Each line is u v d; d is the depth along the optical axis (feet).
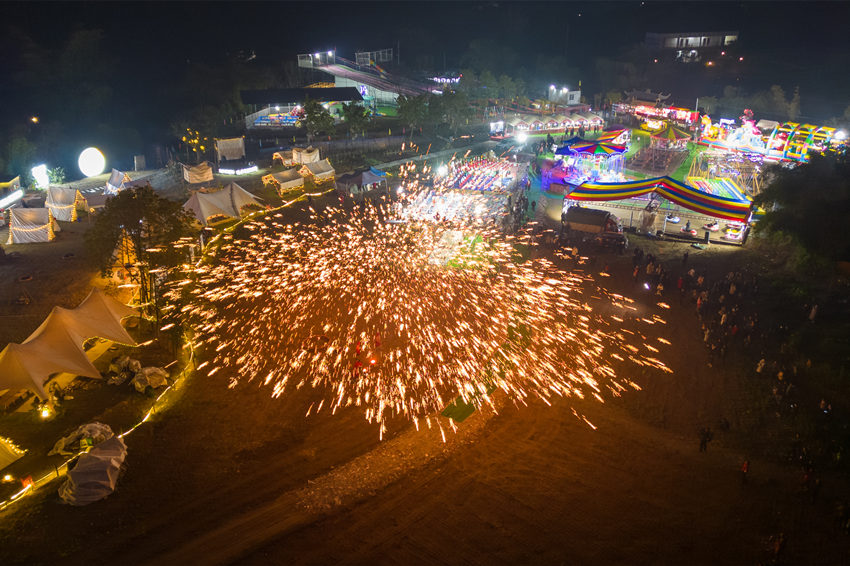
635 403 96.63
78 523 69.21
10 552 64.69
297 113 310.45
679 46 457.27
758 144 242.37
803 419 91.86
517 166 240.32
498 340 114.52
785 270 145.69
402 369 104.22
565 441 85.97
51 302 126.62
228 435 86.12
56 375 97.30
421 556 65.16
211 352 108.47
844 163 153.69
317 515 71.05
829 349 108.58
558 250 160.56
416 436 86.48
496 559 64.75
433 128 311.88
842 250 138.31
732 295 133.08
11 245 158.20
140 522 69.77
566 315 125.49
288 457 81.76
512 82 383.24
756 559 65.16
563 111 351.46
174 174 234.79
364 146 275.39
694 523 70.28
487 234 169.48
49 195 177.17
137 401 93.76
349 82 369.71
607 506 72.79
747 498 74.74
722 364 107.86
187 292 129.29
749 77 409.08
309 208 191.93
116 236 111.04
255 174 231.91
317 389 98.27
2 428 86.63
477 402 95.30
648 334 118.42
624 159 244.22
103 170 238.27
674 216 184.03
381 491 75.31
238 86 348.59
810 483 76.43
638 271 146.20
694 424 91.86
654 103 333.62
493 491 75.15
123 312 109.81
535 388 99.96
